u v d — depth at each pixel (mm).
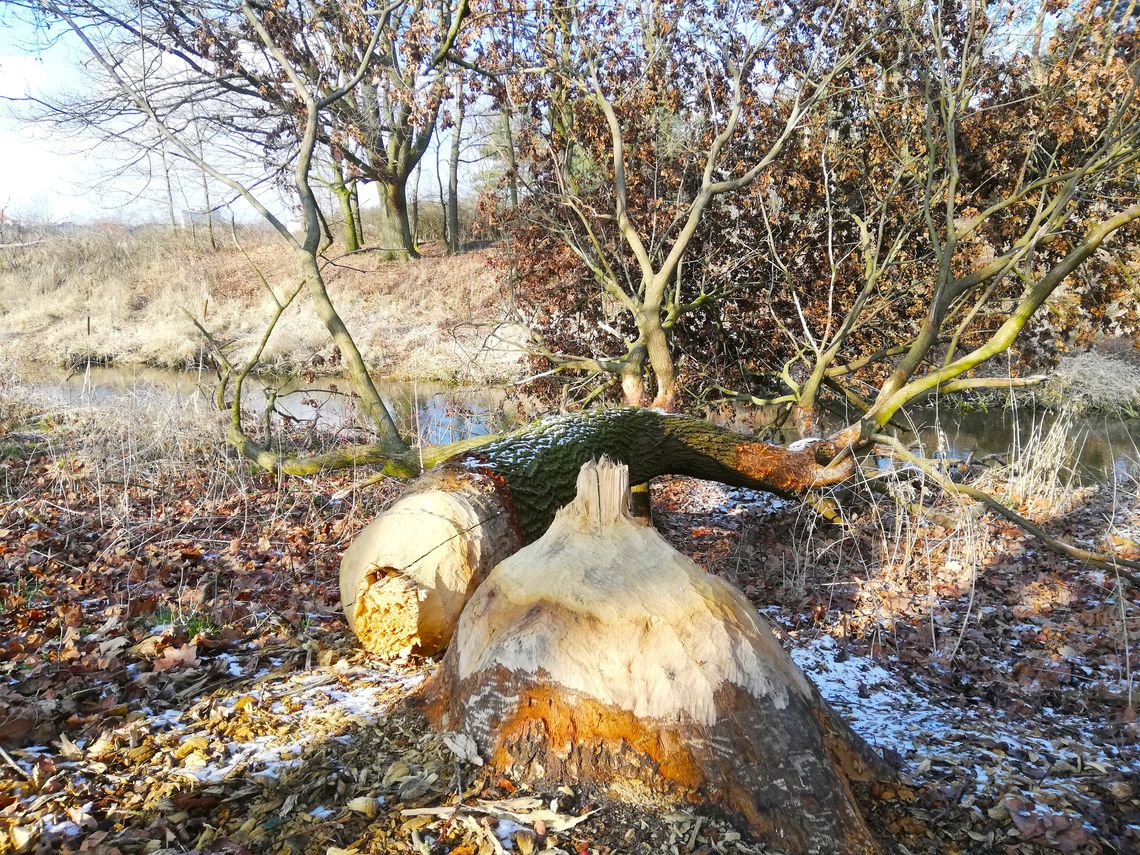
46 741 2768
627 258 8719
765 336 8766
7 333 18953
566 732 2375
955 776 2783
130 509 5699
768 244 8320
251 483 6988
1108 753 3062
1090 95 6863
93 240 24531
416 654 3596
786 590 5078
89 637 3662
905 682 3785
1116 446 9781
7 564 4621
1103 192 7734
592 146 8547
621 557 2637
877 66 7477
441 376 15305
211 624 3900
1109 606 4695
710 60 8070
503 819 2217
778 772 2322
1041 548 5801
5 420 9102
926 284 7879
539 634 2473
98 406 9398
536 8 7836
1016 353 8992
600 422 5125
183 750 2680
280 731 2812
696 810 2268
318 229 6738
